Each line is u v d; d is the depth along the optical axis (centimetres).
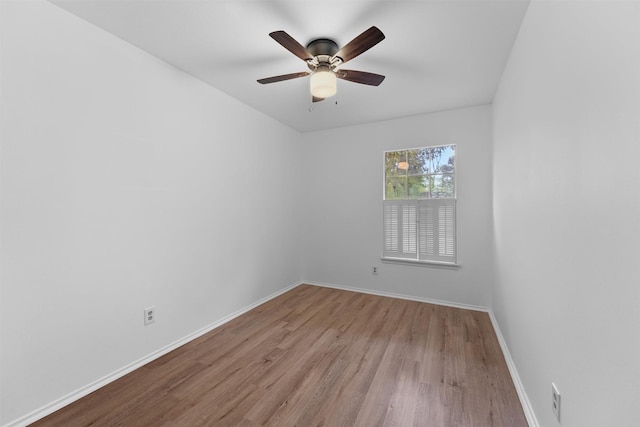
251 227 324
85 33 175
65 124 166
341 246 404
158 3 160
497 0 156
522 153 174
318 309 321
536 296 146
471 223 324
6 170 144
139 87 207
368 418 154
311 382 186
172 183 232
